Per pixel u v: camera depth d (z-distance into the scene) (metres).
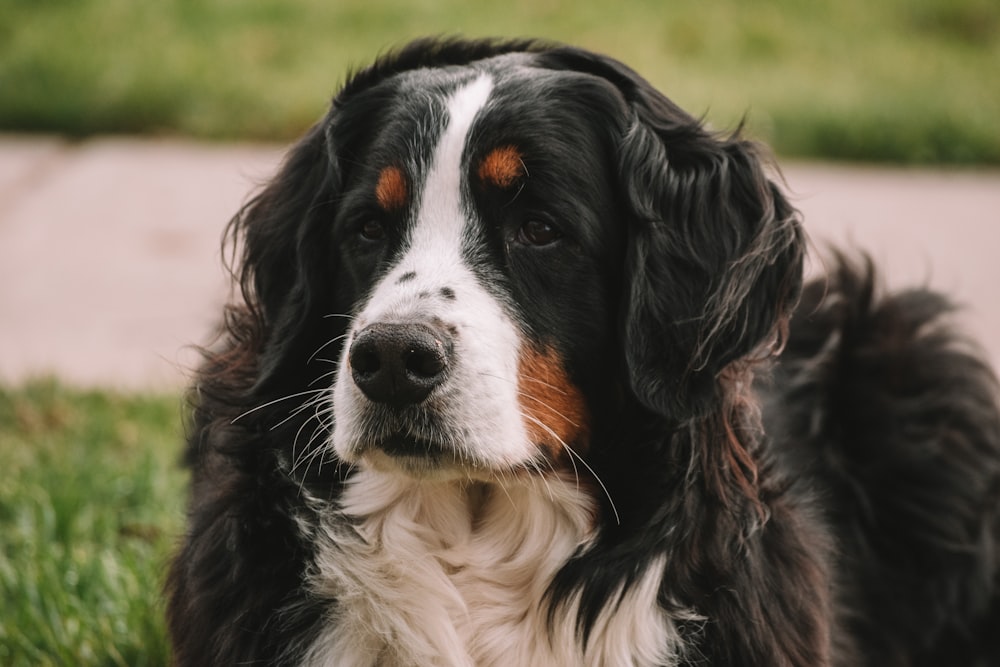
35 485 6.21
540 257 4.02
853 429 5.54
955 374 5.75
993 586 5.59
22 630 5.02
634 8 16.47
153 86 13.01
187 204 11.08
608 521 4.16
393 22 15.34
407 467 3.88
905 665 5.42
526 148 4.02
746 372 4.29
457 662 4.21
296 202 4.48
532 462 3.96
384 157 4.14
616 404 4.17
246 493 4.26
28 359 8.27
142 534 6.00
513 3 16.33
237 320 4.62
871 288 5.88
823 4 17.17
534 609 4.25
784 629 4.15
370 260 4.14
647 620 4.11
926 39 16.44
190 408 5.48
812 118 13.01
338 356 4.27
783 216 4.30
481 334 3.83
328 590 4.18
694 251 4.16
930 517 5.46
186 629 4.28
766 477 4.35
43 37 14.31
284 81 13.40
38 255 10.01
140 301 9.30
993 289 9.73
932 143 12.94
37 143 12.38
